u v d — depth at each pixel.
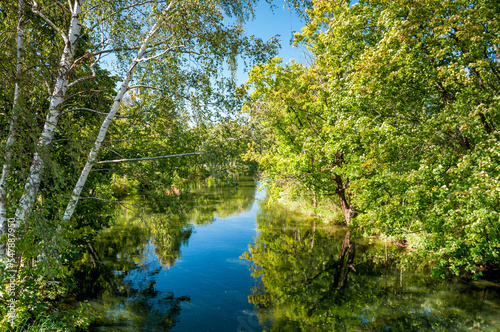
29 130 4.88
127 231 17.64
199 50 7.70
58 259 5.07
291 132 17.08
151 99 9.25
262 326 8.01
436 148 8.71
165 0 7.22
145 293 9.95
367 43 10.45
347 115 10.36
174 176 10.51
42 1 6.50
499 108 6.89
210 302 9.41
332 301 9.52
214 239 16.59
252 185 48.22
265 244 15.73
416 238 12.60
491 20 6.89
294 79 16.00
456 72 7.03
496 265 11.66
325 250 14.73
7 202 5.35
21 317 5.57
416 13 7.29
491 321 7.92
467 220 6.64
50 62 6.01
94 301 9.16
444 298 9.41
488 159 6.56
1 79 4.87
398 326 7.86
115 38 8.25
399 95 9.40
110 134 9.80
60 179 4.81
